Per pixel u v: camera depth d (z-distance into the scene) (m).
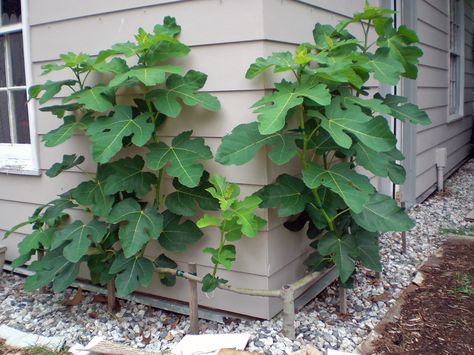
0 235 3.83
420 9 5.38
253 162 2.55
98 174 2.86
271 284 2.62
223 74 2.57
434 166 6.39
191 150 2.52
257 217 2.44
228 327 2.68
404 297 3.07
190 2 2.63
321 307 2.98
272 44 2.52
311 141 2.60
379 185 4.95
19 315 3.06
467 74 8.82
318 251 2.52
